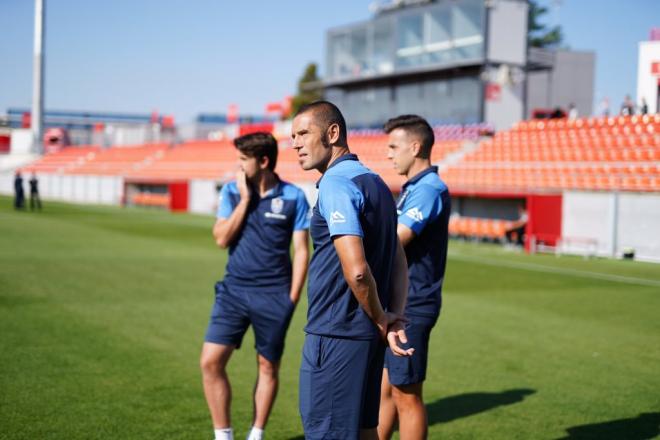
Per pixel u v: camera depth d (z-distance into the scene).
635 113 20.31
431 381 5.64
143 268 12.23
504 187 20.06
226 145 39.53
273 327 4.17
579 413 4.82
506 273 12.88
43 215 25.75
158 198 35.03
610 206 16.64
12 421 4.34
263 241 4.20
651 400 5.15
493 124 26.70
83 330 7.10
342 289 2.78
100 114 64.88
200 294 9.62
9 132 59.62
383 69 30.94
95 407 4.67
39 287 9.77
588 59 36.44
